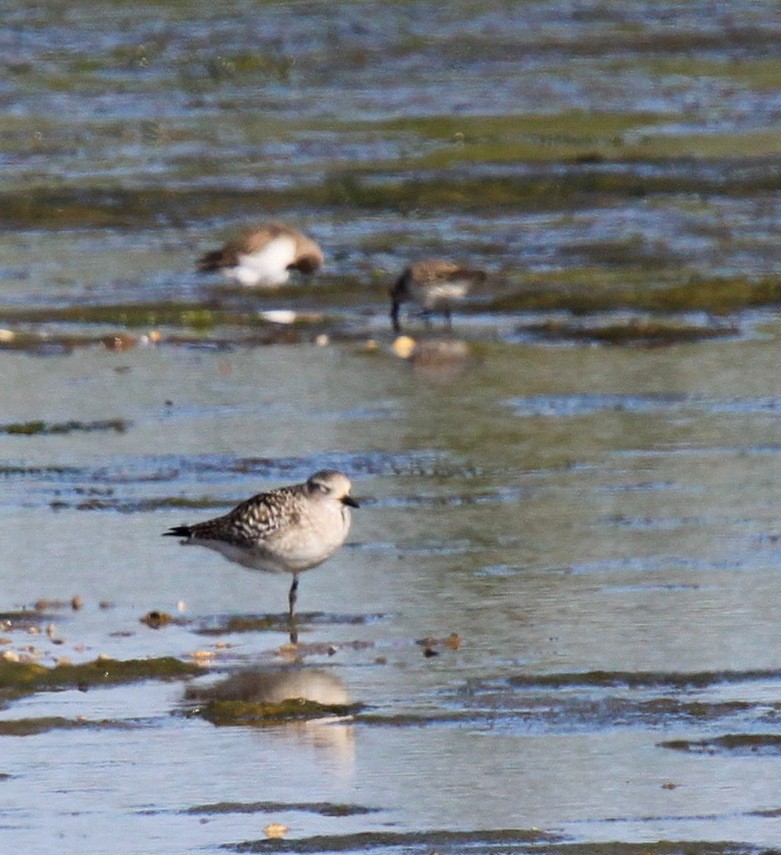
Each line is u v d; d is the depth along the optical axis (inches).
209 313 1007.6
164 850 388.8
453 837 392.2
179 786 423.5
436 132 1609.3
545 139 1561.3
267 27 2190.0
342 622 538.3
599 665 497.0
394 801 413.4
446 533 624.7
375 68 1974.7
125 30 2175.2
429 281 976.3
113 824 402.6
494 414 791.7
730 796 412.5
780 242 1161.4
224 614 546.0
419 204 1307.8
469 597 557.0
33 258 1159.0
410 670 497.4
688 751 438.9
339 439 752.3
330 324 989.2
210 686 488.7
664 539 613.6
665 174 1386.6
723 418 775.7
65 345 937.5
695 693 476.4
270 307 1028.5
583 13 2335.1
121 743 450.6
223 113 1726.1
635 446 734.5
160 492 677.3
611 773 426.9
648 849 383.9
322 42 2114.9
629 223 1235.2
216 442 748.6
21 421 788.0
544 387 840.3
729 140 1534.2
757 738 445.7
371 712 467.8
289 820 403.2
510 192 1331.2
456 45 2101.4
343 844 390.3
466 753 439.8
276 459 720.3
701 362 882.1
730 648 508.4
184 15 2271.2
